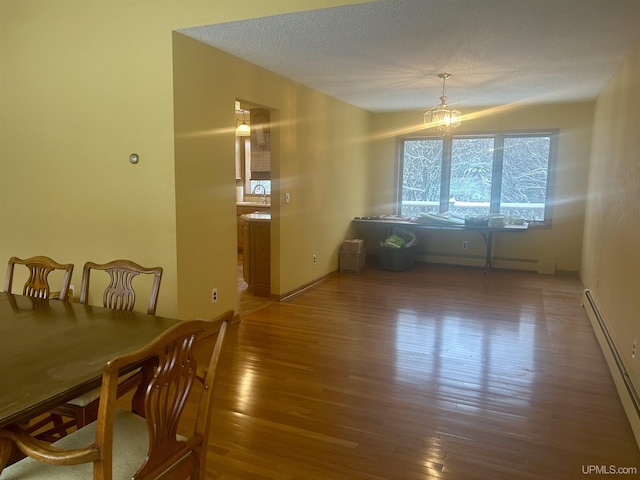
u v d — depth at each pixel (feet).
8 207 13.89
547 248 22.13
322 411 8.93
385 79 16.31
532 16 10.13
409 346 12.37
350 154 22.20
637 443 7.80
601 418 8.74
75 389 4.80
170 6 11.18
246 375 10.53
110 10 11.78
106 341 6.08
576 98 19.95
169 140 11.51
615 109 14.29
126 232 12.37
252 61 13.98
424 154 24.26
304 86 17.38
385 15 10.14
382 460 7.40
